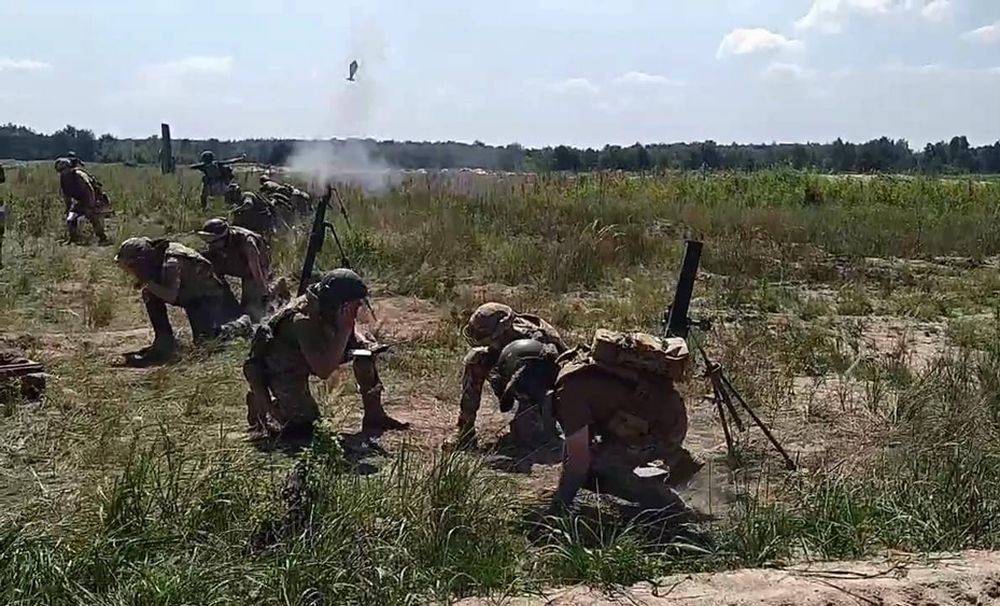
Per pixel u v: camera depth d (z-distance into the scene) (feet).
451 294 42.24
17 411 25.02
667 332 24.81
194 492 17.84
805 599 15.40
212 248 34.14
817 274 49.47
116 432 23.56
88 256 52.24
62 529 16.88
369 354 24.68
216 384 27.50
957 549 17.88
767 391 28.19
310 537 16.06
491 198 67.05
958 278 49.32
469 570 16.08
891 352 33.86
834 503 18.85
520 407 23.52
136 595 14.78
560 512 18.49
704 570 16.89
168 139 109.29
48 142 181.37
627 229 55.93
